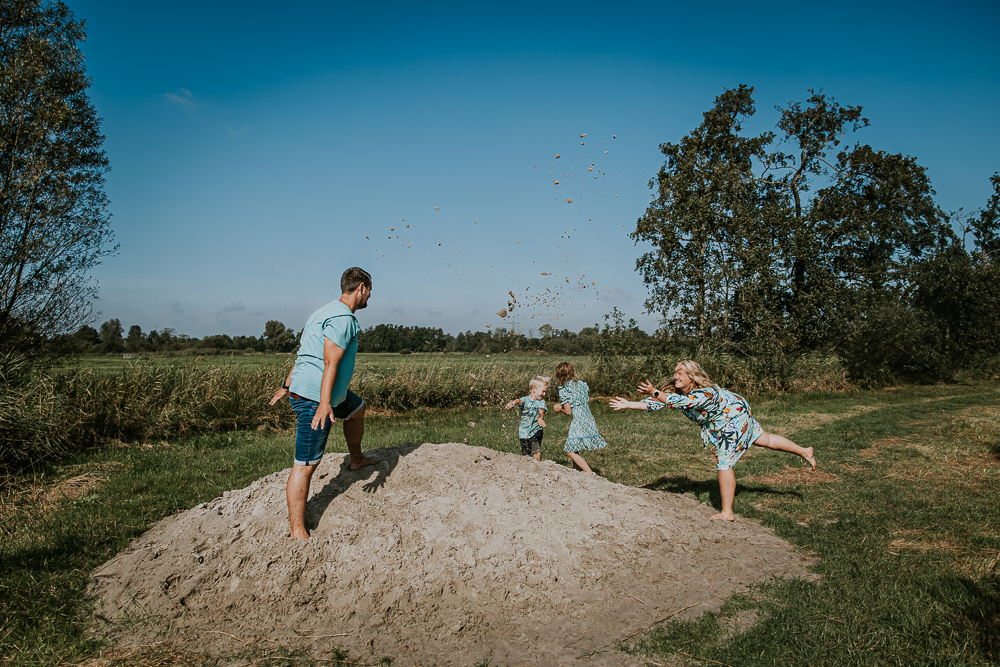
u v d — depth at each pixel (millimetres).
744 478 7012
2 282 9469
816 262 23188
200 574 3553
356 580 3527
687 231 20891
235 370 12125
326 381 3605
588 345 18906
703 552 4297
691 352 20141
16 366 8430
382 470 4570
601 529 4270
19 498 6285
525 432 7020
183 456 8367
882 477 6859
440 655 2998
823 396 17484
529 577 3693
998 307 25000
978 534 4586
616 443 9516
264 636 3141
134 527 4922
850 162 26500
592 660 2943
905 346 23344
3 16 9953
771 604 3416
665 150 25234
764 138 25266
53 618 3238
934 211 26531
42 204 9781
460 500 4262
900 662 2783
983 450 8430
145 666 2863
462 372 15875
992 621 3145
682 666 2865
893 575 3787
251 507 4254
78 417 8812
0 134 9625
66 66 10336
